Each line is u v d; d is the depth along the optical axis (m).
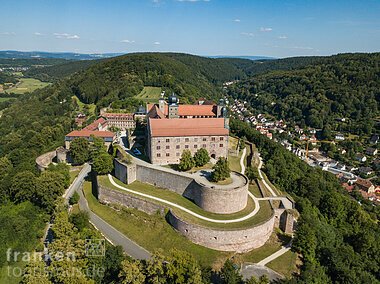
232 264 80.44
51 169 141.00
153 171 123.94
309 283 83.81
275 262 90.50
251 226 94.06
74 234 89.50
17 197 121.25
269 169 149.88
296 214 110.62
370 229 128.88
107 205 120.81
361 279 90.88
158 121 133.38
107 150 167.88
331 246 102.31
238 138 197.50
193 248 93.06
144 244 98.50
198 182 108.75
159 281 75.00
